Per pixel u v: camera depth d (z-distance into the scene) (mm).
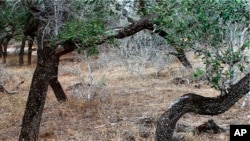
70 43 7449
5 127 9312
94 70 17734
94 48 7188
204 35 5039
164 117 5770
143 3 7281
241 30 5391
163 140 5723
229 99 5734
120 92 12883
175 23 5160
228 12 4738
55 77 11281
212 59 5102
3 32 12094
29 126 7465
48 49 7398
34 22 9367
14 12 9492
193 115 9625
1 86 13633
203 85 13680
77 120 9625
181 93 12531
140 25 7047
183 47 5238
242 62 5719
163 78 15469
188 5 4918
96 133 8508
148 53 15602
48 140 8211
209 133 8195
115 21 7824
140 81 14984
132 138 7949
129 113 9977
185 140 7637
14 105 11367
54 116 10047
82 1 7270
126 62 15320
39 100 7461
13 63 25375
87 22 6844
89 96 11438
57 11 7141
